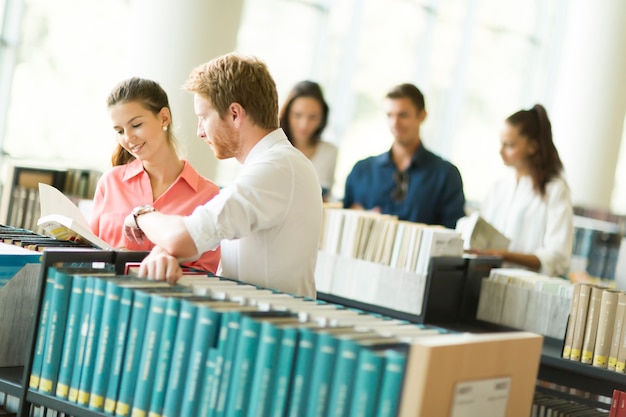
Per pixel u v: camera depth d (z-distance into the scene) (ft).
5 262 8.66
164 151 11.12
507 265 16.90
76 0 22.43
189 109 21.29
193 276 8.66
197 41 21.35
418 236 15.35
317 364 6.71
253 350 6.91
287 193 8.89
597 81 34.17
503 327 15.06
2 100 21.66
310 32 28.86
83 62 22.80
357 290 15.92
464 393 6.66
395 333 7.19
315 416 6.68
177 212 11.08
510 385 7.20
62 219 9.31
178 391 7.22
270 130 9.11
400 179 18.69
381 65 31.14
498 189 17.84
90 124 23.21
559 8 37.81
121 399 7.52
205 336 7.11
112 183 11.34
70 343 7.83
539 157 17.11
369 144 31.22
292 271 9.16
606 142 34.30
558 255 16.92
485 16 34.50
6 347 8.75
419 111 18.34
